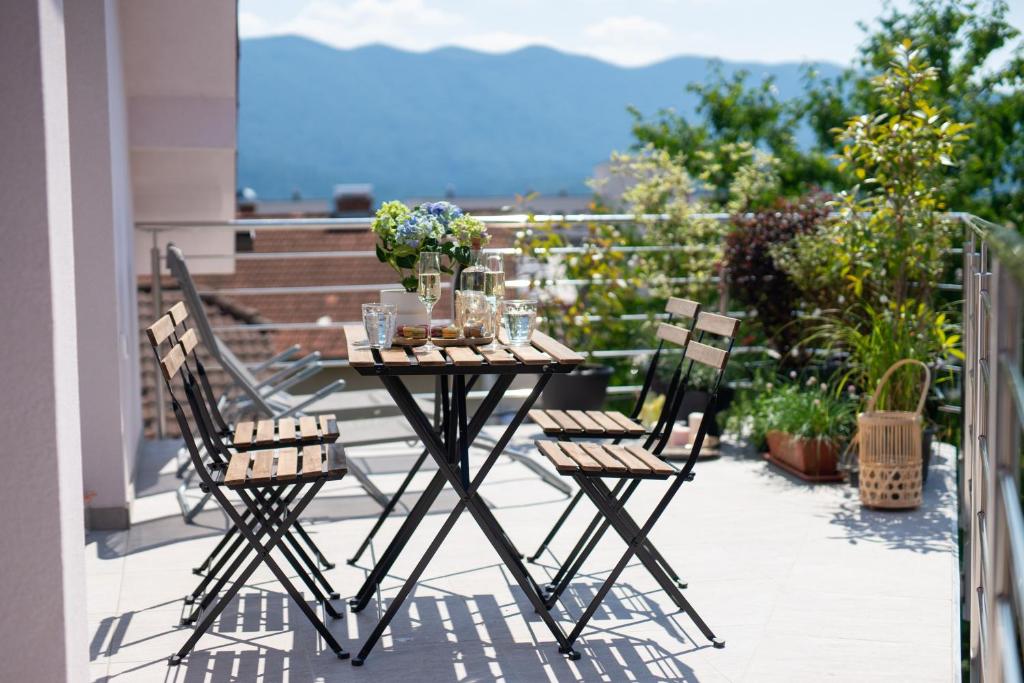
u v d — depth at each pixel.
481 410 3.51
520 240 6.61
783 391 5.69
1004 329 1.82
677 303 3.87
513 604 3.61
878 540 4.25
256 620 3.50
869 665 3.04
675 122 20.95
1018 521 1.63
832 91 19.03
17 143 2.24
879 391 4.78
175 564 4.08
